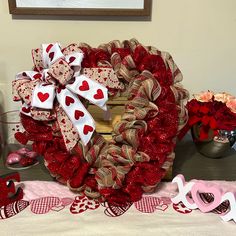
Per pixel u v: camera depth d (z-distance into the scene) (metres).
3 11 0.84
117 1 0.82
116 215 0.61
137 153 0.62
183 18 0.86
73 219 0.60
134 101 0.61
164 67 0.64
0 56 0.89
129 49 0.65
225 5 0.84
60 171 0.65
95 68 0.63
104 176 0.62
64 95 0.62
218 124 0.75
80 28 0.86
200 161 0.82
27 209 0.63
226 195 0.59
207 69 0.91
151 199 0.66
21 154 0.81
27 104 0.63
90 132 0.63
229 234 0.56
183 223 0.58
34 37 0.87
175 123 0.63
